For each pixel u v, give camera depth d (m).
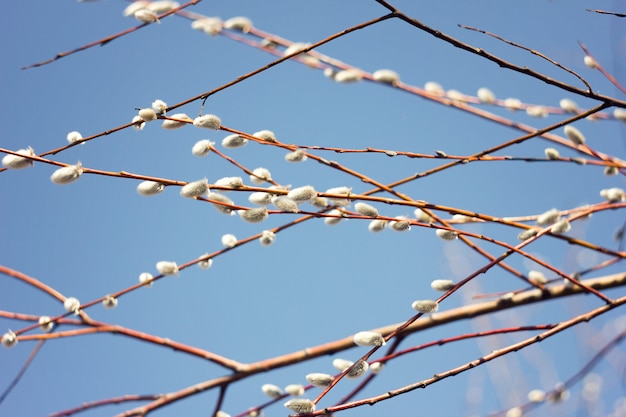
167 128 1.52
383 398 1.50
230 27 1.69
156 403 1.69
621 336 1.76
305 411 1.49
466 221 1.61
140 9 1.59
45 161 1.50
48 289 1.63
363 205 1.54
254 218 1.54
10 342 1.58
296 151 1.55
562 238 1.60
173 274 1.60
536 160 1.62
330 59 1.70
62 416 1.67
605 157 1.67
